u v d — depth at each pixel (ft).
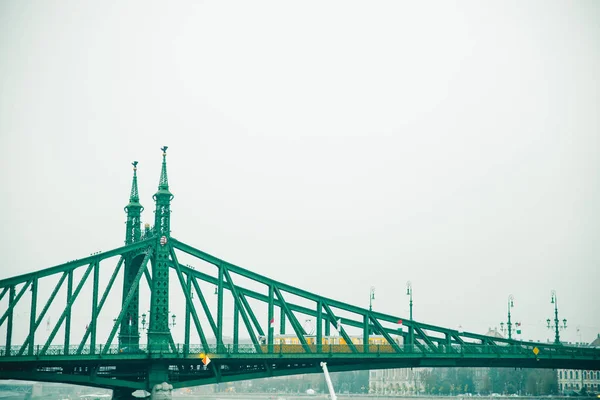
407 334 497.46
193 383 429.38
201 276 449.89
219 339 434.30
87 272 403.95
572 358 505.25
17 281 382.01
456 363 494.59
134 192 478.18
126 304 409.90
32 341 374.22
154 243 433.48
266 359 435.53
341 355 449.06
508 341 511.40
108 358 389.60
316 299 465.88
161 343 416.05
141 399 451.94
